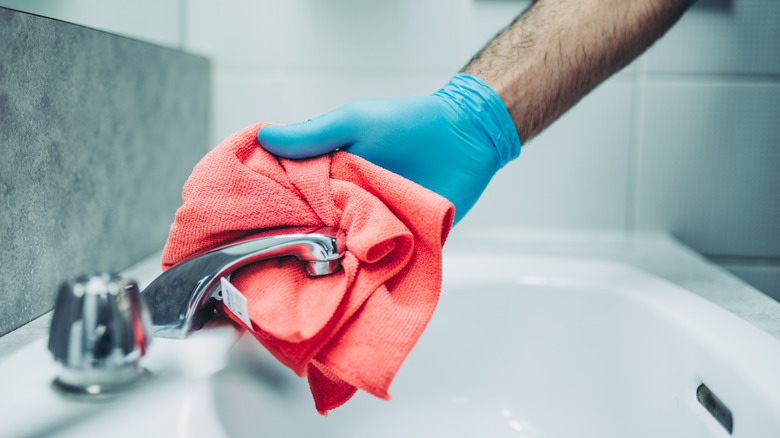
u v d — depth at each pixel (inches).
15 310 17.1
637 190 33.2
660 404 19.5
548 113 21.2
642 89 32.4
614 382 22.2
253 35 33.2
